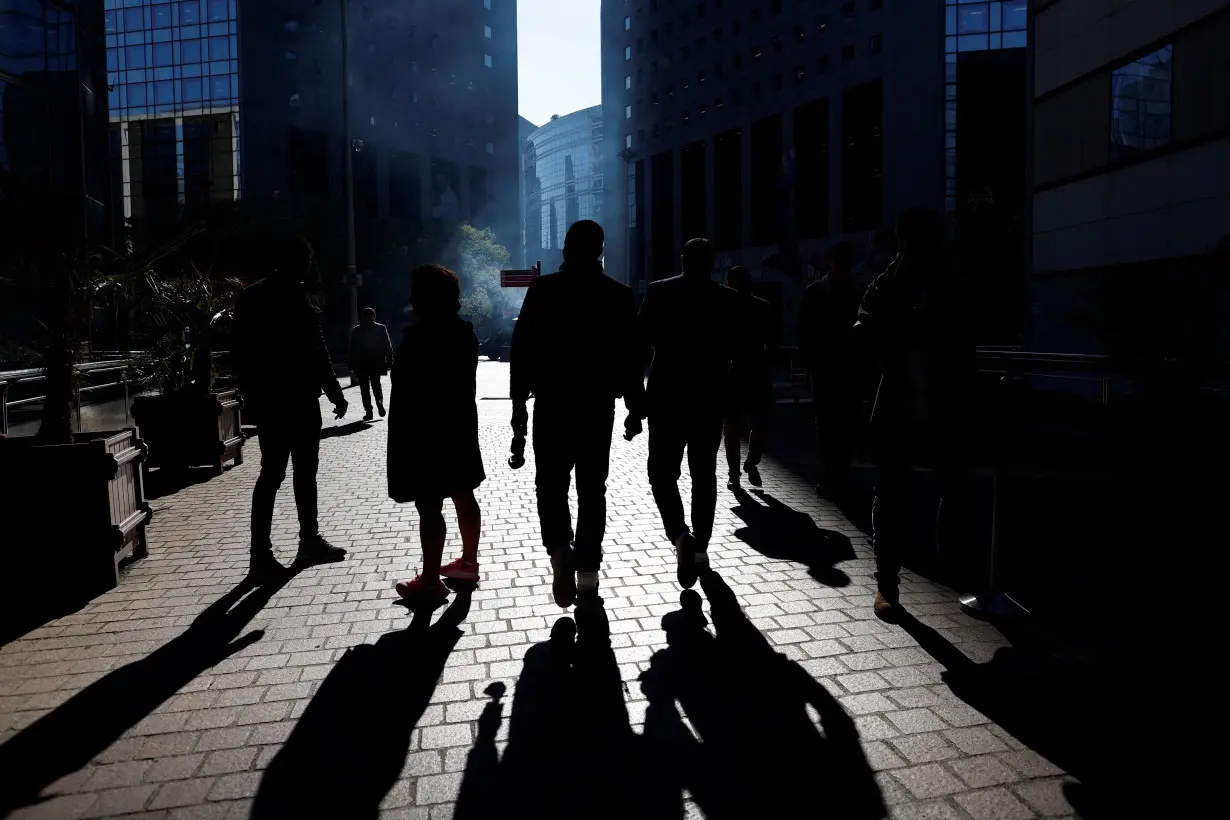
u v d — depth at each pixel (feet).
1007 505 20.58
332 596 14.58
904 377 12.73
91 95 87.86
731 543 17.85
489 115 305.73
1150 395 14.84
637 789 8.23
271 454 15.35
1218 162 37.70
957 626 12.59
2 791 8.32
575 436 12.67
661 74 250.37
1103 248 46.29
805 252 200.85
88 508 15.01
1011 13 168.86
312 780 8.46
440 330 13.85
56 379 16.44
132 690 10.68
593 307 12.62
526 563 16.60
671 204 250.78
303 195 236.22
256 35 224.33
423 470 13.73
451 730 9.52
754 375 22.80
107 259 18.04
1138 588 14.11
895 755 8.82
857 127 184.96
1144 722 9.48
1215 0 37.47
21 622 13.35
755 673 10.98
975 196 152.97
